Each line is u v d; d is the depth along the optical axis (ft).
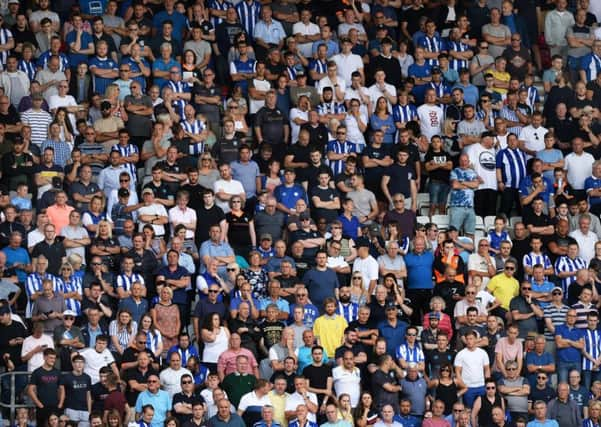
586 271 312.91
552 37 378.53
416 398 287.48
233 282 301.63
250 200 325.01
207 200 314.96
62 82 335.47
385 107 346.54
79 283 295.89
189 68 347.97
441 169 335.06
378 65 359.66
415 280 312.71
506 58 364.99
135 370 281.13
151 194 312.29
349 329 291.38
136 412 275.18
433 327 298.97
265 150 333.21
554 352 306.76
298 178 330.13
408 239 319.06
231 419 274.16
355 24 370.12
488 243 315.99
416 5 376.68
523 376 300.40
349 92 351.67
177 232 305.12
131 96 334.85
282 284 304.09
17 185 316.60
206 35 357.82
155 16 359.87
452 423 286.05
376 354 291.99
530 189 331.36
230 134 332.80
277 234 318.86
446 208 335.06
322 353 286.05
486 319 302.66
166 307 293.23
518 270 322.96
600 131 353.72
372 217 326.85
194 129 333.62
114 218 310.86
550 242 325.01
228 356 286.46
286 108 347.36
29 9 358.43
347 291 301.22
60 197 308.60
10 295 294.66
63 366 283.79
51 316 289.33
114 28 354.74
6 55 346.13
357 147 342.44
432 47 367.45
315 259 311.88
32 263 298.97
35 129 330.75
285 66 354.74
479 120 345.72
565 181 339.36
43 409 276.21
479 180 332.60
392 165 333.62
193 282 308.19
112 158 320.91
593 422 292.40
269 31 363.97
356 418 281.95
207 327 289.53
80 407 276.82
